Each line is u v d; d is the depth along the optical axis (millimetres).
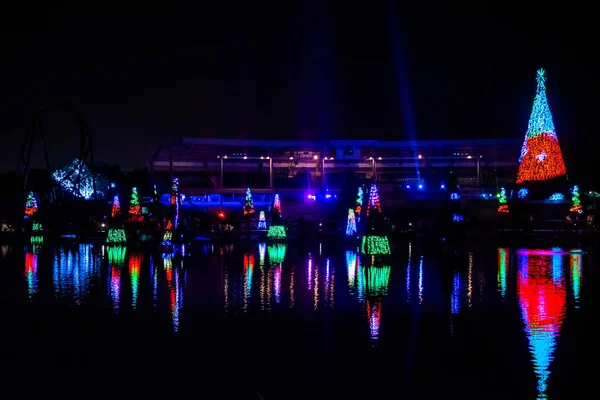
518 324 12766
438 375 9273
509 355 10336
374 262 26125
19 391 8656
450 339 11477
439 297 16422
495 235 41750
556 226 45438
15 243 42719
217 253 31875
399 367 9688
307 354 10484
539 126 49938
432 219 44125
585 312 14102
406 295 16859
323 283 19406
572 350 10672
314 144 65562
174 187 36344
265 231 51969
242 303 15578
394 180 71812
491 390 8594
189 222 48562
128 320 13398
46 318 13688
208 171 70188
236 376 9273
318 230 52750
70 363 10047
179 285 19031
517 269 23219
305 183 70625
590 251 32000
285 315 13898
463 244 37000
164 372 9492
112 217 38625
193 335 11883
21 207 54719
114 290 17969
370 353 10516
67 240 45469
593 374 9289
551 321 13094
